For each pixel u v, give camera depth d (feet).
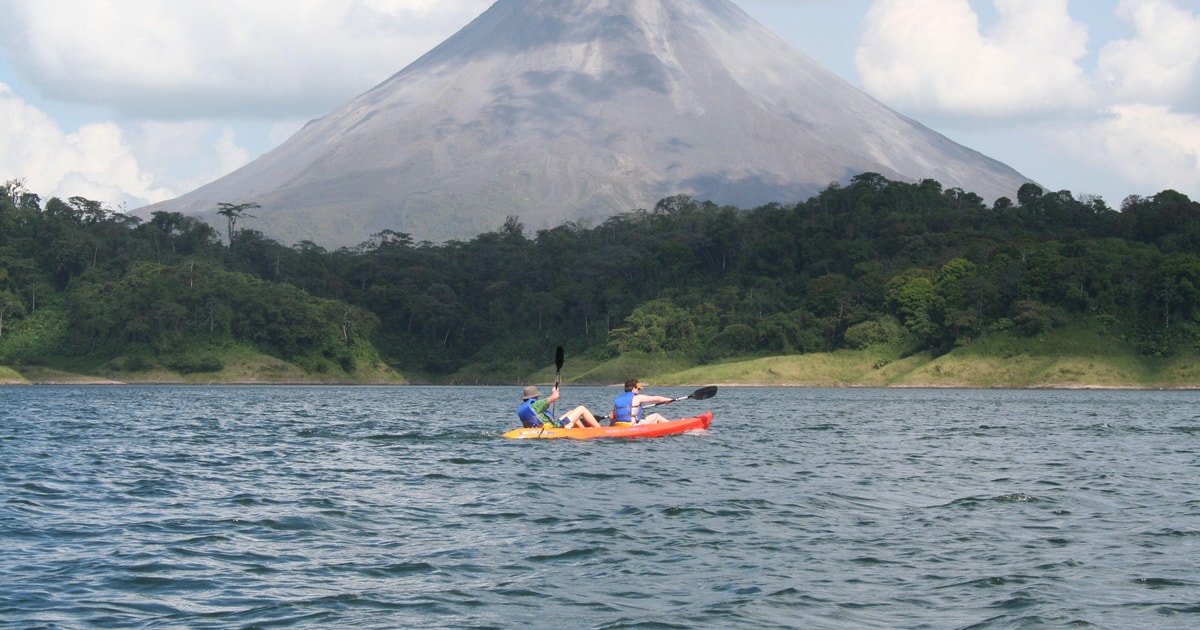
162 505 58.80
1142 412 188.55
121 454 88.02
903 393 332.60
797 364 436.35
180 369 475.72
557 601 38.22
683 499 61.62
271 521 53.62
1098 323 408.87
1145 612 37.04
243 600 38.06
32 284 511.40
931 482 72.02
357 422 140.67
